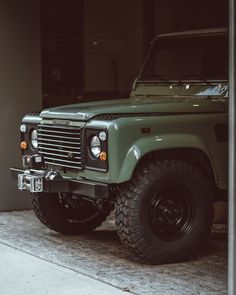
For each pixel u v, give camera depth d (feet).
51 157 22.49
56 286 18.67
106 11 36.58
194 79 23.95
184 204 21.01
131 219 20.21
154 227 20.63
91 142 20.74
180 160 20.86
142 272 19.97
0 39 28.19
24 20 28.55
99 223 25.17
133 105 21.59
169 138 20.31
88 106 22.44
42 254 22.09
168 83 24.72
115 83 37.55
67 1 35.47
